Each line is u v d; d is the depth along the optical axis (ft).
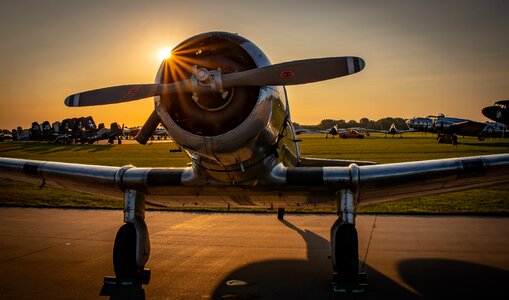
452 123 201.46
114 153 142.31
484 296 16.96
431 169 18.37
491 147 148.15
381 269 20.65
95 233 29.86
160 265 21.66
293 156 21.99
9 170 22.67
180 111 16.70
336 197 19.03
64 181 21.94
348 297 16.93
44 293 17.72
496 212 35.24
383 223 32.01
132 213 19.85
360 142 204.23
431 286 18.17
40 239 28.02
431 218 33.83
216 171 18.15
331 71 15.79
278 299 16.78
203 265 21.63
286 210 37.93
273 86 16.76
